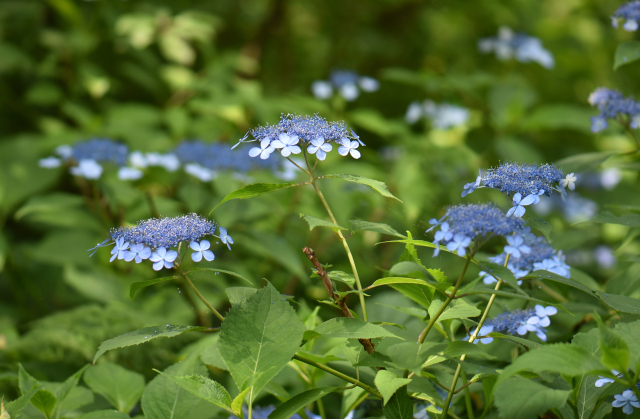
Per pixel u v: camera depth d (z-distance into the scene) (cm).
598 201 389
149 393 183
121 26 404
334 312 269
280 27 513
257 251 259
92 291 262
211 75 398
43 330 220
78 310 225
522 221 170
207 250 175
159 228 175
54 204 268
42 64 396
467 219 169
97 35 405
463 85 367
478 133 412
